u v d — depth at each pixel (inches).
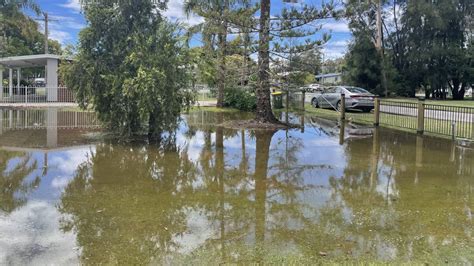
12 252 145.6
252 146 378.0
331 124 548.4
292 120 598.5
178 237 162.4
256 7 507.2
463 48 1268.5
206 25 541.0
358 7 478.6
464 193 227.8
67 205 199.8
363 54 1216.2
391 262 140.9
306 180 255.8
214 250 150.5
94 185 237.5
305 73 518.6
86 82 376.2
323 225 176.6
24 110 752.3
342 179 258.7
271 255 146.2
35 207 196.1
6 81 1416.1
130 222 177.9
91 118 610.9
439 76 1272.1
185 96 399.5
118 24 386.0
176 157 322.3
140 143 382.6
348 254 147.2
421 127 447.5
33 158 311.1
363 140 414.6
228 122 549.6
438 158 323.0
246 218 185.0
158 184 242.2
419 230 171.2
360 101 708.0
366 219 184.5
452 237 163.8
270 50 488.1
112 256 144.5
